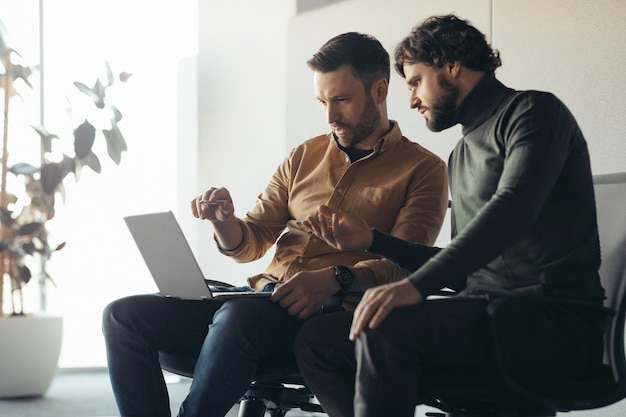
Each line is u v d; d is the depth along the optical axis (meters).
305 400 2.26
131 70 5.36
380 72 2.41
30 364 4.45
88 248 5.38
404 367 1.62
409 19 3.69
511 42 3.35
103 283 5.40
